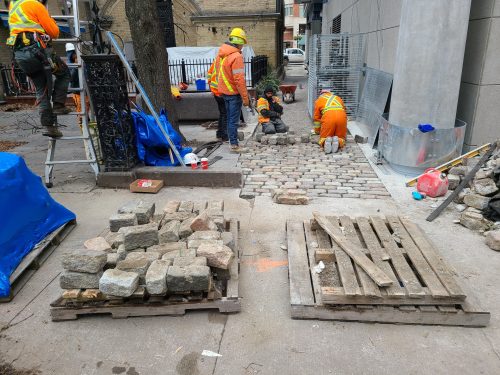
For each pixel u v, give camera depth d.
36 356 2.46
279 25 20.69
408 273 2.83
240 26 18.36
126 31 18.72
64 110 5.14
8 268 3.15
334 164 6.15
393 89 5.68
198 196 4.97
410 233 3.48
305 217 4.30
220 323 2.71
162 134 5.58
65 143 8.26
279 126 8.10
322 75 9.60
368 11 9.30
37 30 4.54
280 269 3.34
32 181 3.75
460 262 3.36
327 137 6.84
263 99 8.06
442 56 5.10
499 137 5.71
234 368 2.34
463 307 2.59
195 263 2.81
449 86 5.21
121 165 5.32
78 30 4.98
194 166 5.46
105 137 5.20
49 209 3.87
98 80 4.89
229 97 6.51
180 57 16.09
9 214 3.32
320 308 2.68
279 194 4.70
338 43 9.52
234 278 2.98
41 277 3.30
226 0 18.14
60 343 2.57
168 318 2.78
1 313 2.87
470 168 4.92
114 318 2.78
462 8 4.94
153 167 5.48
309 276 3.01
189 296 2.76
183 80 13.76
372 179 5.45
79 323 2.75
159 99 6.84
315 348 2.47
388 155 5.75
